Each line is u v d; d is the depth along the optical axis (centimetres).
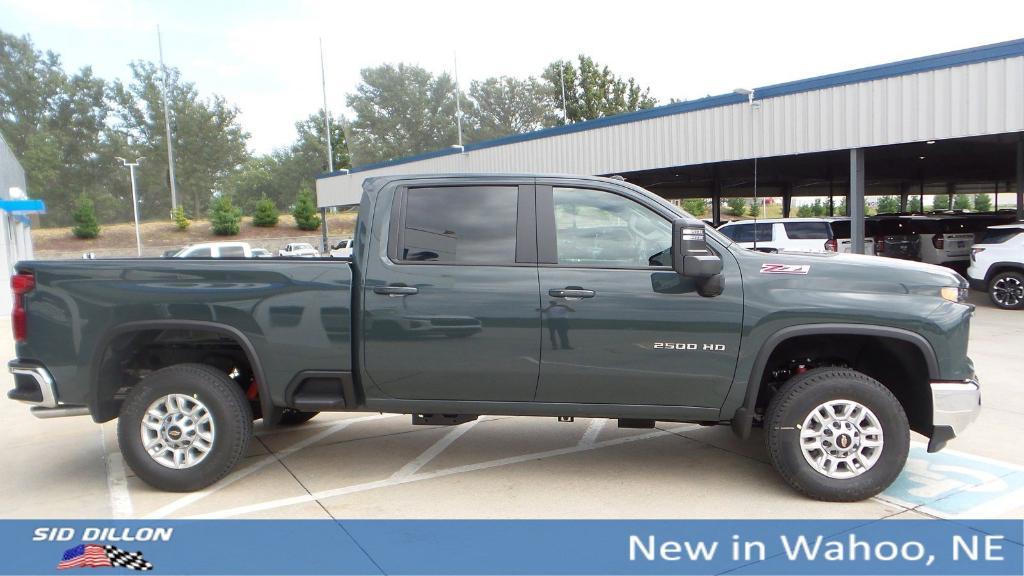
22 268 450
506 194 442
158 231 5434
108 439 595
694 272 394
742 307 415
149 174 7344
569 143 2092
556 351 424
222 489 462
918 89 1297
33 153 6619
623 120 1898
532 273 427
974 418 416
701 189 3297
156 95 7312
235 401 445
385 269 434
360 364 437
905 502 424
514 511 418
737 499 434
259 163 8425
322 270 436
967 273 1491
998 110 1201
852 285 417
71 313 442
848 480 416
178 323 439
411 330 430
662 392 429
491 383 434
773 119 1534
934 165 2441
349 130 8400
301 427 622
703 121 1684
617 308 419
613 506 425
